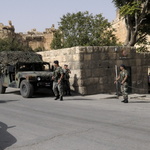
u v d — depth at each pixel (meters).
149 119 8.20
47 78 14.16
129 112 9.50
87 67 16.00
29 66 15.36
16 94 15.88
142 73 18.88
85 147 5.49
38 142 5.91
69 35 29.98
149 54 19.30
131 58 18.22
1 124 7.69
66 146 5.59
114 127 7.16
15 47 58.44
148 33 26.09
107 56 16.94
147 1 22.84
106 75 16.83
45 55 19.36
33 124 7.65
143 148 5.39
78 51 15.77
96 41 29.30
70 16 30.08
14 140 6.09
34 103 11.99
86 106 11.05
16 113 9.45
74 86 16.16
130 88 18.22
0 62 15.72
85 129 6.96
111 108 10.48
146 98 15.16
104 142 5.82
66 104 11.65
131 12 21.83
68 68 16.70
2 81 15.93
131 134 6.45
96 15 30.20
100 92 16.47
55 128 7.13
